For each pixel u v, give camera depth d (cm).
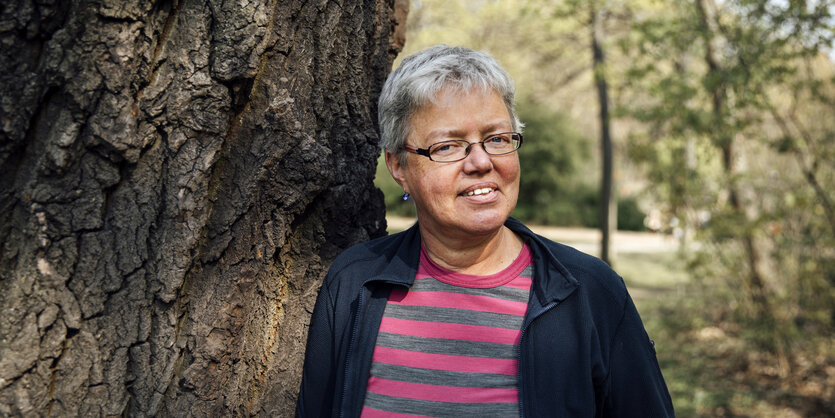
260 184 130
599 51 948
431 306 134
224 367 129
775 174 652
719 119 598
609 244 1034
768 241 649
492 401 126
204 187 123
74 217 114
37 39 109
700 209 677
